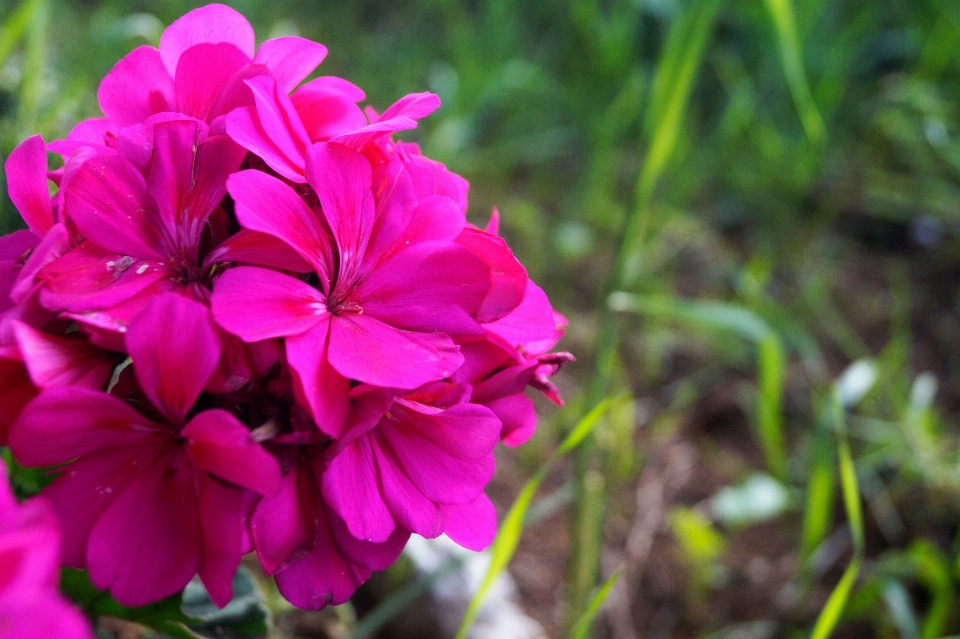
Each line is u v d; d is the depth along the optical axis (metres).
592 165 0.86
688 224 0.85
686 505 0.61
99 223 0.31
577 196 0.88
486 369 0.33
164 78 0.34
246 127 0.32
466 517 0.33
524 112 0.97
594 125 0.90
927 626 0.47
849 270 0.84
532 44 1.08
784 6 0.46
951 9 0.94
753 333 0.50
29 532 0.26
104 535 0.30
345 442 0.30
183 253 0.32
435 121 0.90
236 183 0.31
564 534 0.58
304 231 0.31
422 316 0.32
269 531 0.31
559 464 0.62
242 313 0.30
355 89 0.35
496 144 0.94
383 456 0.32
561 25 1.09
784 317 0.73
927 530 0.59
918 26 1.01
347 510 0.31
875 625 0.53
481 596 0.40
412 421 0.32
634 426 0.67
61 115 0.50
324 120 0.35
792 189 0.89
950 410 0.69
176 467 0.31
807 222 0.89
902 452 0.62
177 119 0.31
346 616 0.47
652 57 1.06
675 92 0.46
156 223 0.31
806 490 0.61
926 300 0.81
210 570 0.30
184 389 0.30
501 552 0.40
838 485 0.62
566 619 0.46
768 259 0.83
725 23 1.07
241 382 0.30
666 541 0.58
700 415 0.69
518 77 0.87
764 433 0.58
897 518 0.60
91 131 0.34
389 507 0.32
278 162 0.32
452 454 0.32
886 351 0.71
